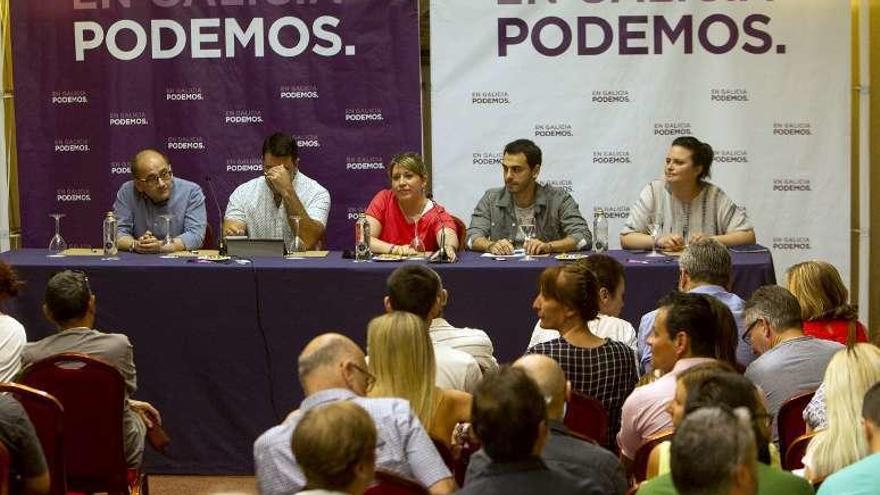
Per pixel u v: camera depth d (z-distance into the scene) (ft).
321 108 32.09
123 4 31.99
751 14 31.68
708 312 16.46
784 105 31.89
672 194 27.96
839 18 31.68
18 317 24.59
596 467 13.17
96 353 19.04
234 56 32.01
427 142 35.60
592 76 31.83
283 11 31.83
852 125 33.27
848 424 13.57
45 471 15.62
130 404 19.85
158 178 27.96
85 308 19.38
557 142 32.01
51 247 26.45
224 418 24.61
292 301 24.32
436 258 25.07
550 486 11.21
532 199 28.04
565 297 17.83
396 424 13.75
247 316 24.39
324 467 10.84
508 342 24.40
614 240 32.24
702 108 31.94
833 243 32.17
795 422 16.56
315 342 14.07
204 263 24.67
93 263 24.62
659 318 16.53
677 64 31.81
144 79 32.17
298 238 26.78
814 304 19.66
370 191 32.27
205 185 32.35
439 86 31.86
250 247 25.99
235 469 24.63
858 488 11.58
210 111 32.17
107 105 32.22
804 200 32.09
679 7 31.68
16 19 32.07
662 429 15.33
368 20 31.83
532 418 11.25
